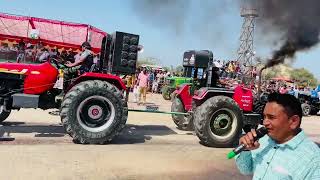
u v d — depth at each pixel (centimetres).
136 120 1203
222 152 825
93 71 873
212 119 867
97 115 803
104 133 800
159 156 746
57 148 742
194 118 883
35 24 1433
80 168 624
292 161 225
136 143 852
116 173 615
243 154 251
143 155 743
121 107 812
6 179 544
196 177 632
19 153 682
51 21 1442
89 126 801
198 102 920
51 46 1466
